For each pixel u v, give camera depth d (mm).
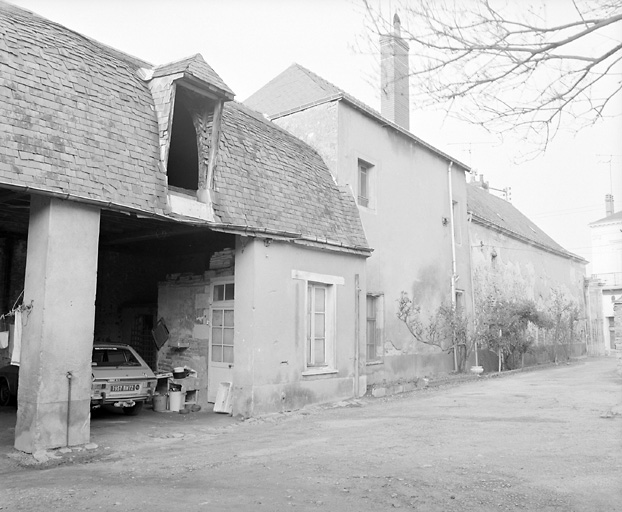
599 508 5066
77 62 9453
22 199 9227
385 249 17578
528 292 30234
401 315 17922
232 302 12547
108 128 9188
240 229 10836
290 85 18531
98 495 5945
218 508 5309
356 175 16516
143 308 15680
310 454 7602
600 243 48062
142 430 9945
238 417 11125
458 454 7258
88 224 8625
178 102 11242
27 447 7977
